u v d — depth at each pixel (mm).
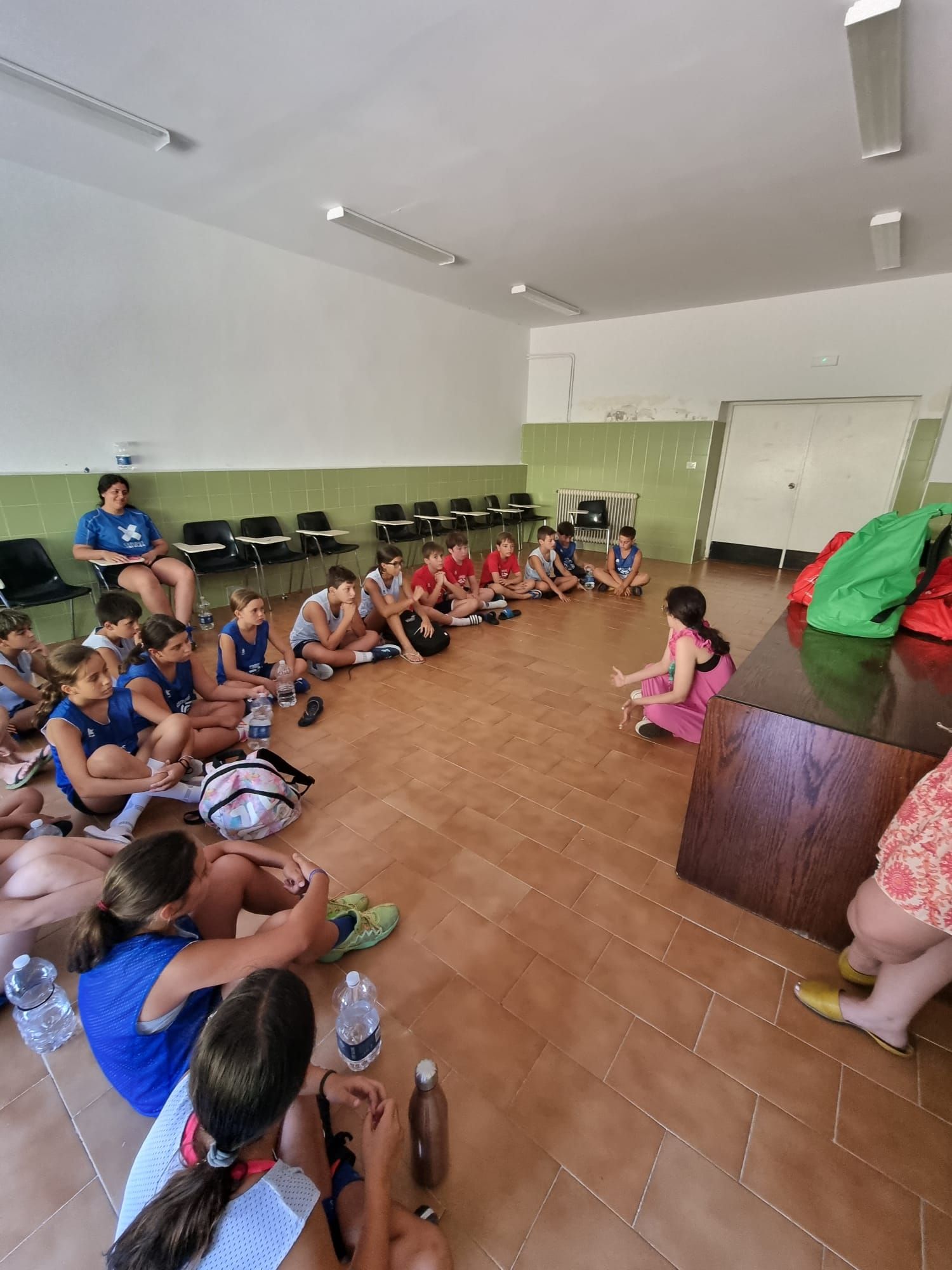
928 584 2215
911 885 1048
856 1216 1021
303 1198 667
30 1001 1332
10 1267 948
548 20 2064
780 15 2018
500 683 3275
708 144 2887
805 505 6336
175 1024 1037
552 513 7969
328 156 3061
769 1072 1258
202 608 4402
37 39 2168
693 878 1766
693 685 2463
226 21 2074
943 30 2076
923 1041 1332
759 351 5992
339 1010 1353
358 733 2689
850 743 1404
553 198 3533
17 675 2607
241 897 1377
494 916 1655
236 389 4625
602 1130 1146
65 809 2156
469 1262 954
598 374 7152
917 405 5391
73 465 3840
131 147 3041
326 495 5484
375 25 2092
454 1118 1162
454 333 6469
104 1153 1112
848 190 3369
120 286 3842
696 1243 983
